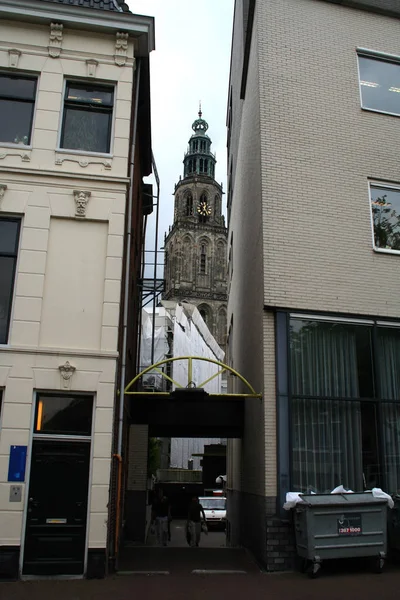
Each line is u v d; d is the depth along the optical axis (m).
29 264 9.59
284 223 10.98
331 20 12.58
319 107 11.88
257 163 12.13
